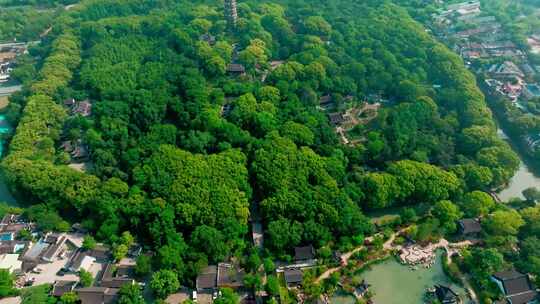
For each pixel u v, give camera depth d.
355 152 183.88
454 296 135.38
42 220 153.62
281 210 152.62
